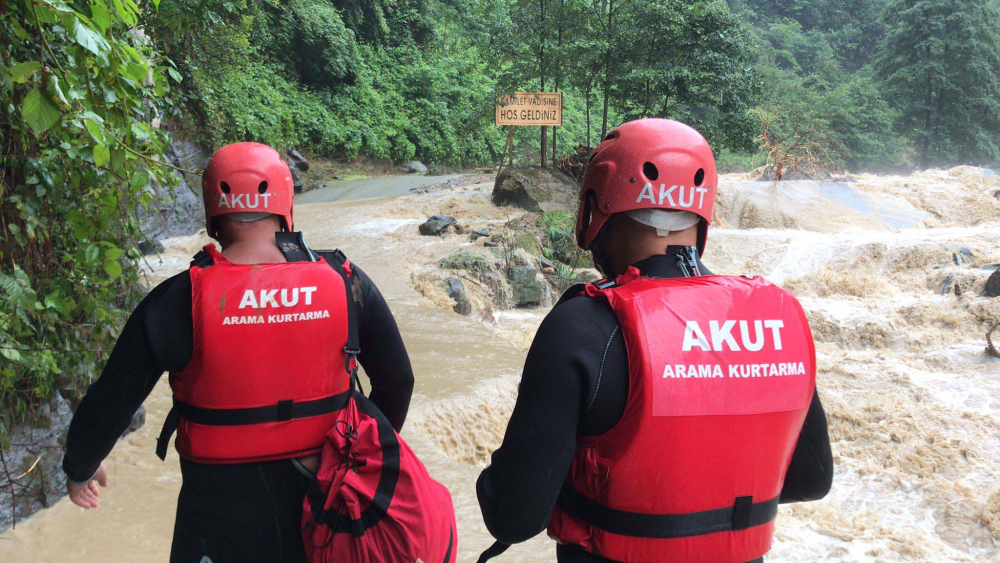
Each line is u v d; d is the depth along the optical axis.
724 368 1.27
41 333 3.28
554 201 16.42
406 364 1.97
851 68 64.19
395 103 32.53
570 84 19.80
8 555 3.25
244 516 1.68
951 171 20.97
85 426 1.65
